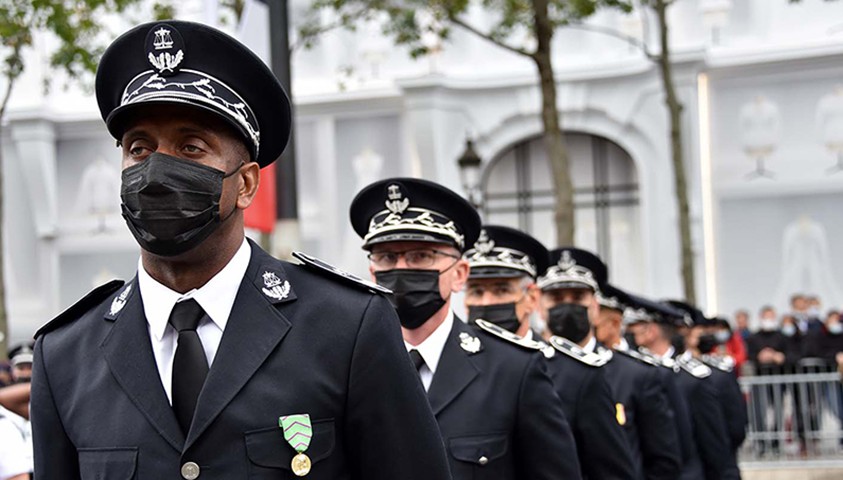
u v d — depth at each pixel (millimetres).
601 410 5840
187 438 2588
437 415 4676
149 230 2590
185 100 2619
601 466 5844
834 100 19656
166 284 2725
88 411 2705
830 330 15484
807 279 19828
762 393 15180
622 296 8406
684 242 15859
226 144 2689
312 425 2646
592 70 19797
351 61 20672
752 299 19969
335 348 2711
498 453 4688
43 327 2875
